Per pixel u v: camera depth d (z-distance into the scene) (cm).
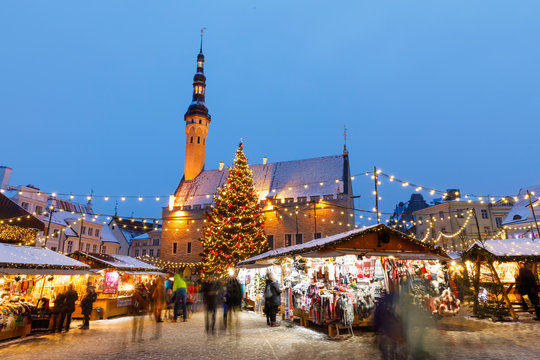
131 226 8275
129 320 1698
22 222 2139
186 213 5409
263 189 5338
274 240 4762
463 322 1293
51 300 1677
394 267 1243
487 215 5516
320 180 5088
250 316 1778
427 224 6153
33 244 2092
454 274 1784
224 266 3212
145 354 890
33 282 1619
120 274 2117
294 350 906
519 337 995
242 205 3484
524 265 1422
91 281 1831
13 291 1462
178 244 5334
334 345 962
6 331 1127
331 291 1175
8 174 4375
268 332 1216
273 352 886
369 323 1169
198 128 6244
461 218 5509
